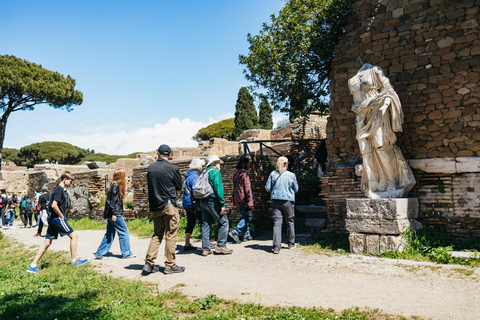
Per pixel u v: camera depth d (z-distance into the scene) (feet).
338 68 28.53
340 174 27.84
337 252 23.30
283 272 18.98
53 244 33.40
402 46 25.18
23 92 86.38
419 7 24.58
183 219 37.37
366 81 23.39
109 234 24.81
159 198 19.52
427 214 23.44
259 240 29.50
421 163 23.61
